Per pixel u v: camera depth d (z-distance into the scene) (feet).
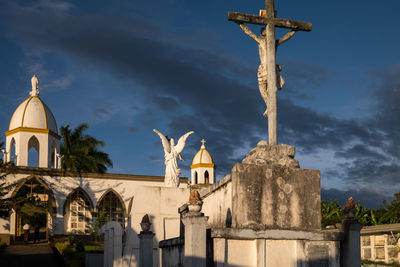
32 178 129.70
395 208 115.55
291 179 33.22
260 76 36.63
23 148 133.08
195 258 30.37
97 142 164.66
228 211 34.40
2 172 123.03
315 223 33.22
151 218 55.21
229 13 35.91
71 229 134.21
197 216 30.86
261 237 31.73
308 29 37.32
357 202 120.88
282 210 32.68
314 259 33.04
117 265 57.57
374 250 76.48
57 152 141.18
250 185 32.45
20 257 98.02
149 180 140.97
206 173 158.61
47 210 131.64
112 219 137.90
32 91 142.82
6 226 124.16
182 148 70.74
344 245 33.63
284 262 32.32
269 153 33.73
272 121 35.35
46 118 137.90
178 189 56.54
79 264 84.33
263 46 36.91
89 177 135.95
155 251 54.19
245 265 31.53
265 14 37.04
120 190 138.10
